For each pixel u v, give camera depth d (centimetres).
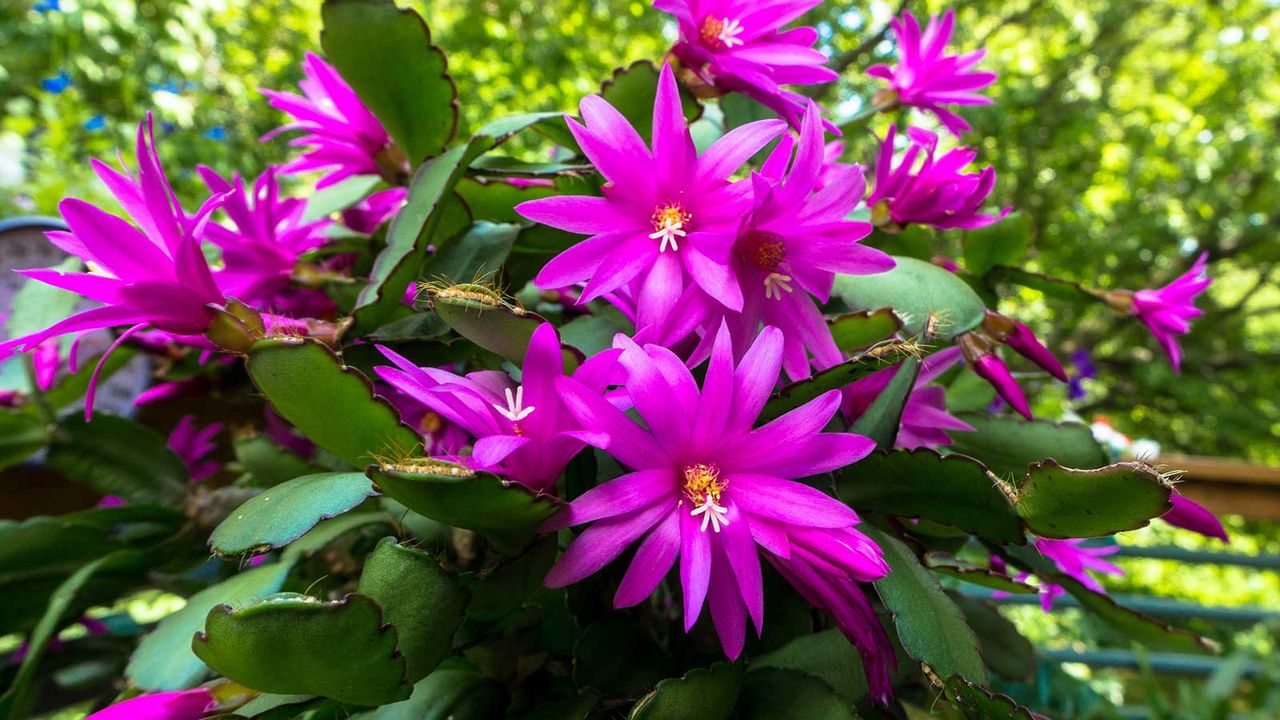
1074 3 164
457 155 18
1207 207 162
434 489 11
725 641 13
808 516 13
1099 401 178
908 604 13
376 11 18
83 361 26
